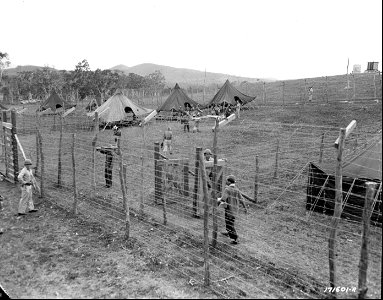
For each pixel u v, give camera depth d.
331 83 49.28
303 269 8.16
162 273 8.25
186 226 10.94
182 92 38.50
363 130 22.42
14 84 95.31
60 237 10.45
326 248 9.21
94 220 11.65
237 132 26.16
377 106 28.31
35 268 8.65
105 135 28.31
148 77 116.25
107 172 15.17
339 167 6.81
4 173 18.08
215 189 9.44
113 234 10.51
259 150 20.55
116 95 34.69
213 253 9.11
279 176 15.88
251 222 11.09
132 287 7.70
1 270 8.59
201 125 32.56
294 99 41.09
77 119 36.06
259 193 13.87
